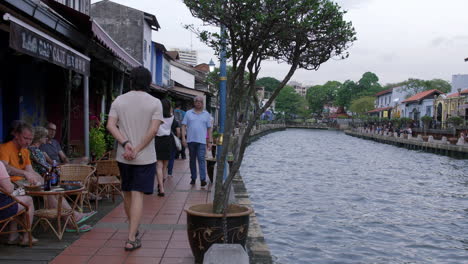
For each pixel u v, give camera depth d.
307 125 116.56
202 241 4.75
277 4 4.55
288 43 5.23
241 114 5.42
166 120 8.93
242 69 5.05
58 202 5.40
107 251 5.14
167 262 4.84
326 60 5.29
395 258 8.71
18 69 9.16
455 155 34.94
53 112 11.51
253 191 15.98
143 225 6.40
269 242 9.45
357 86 116.62
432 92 59.81
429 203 14.78
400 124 58.66
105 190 8.28
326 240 9.76
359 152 39.34
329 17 4.82
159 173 8.88
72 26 7.50
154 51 30.80
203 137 10.12
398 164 29.03
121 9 26.47
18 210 5.02
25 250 5.06
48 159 7.14
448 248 9.46
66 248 5.20
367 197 15.45
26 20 6.16
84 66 7.39
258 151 36.53
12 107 9.10
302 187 17.33
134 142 5.08
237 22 4.73
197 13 4.87
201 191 9.52
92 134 10.60
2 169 4.88
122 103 5.12
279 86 5.05
